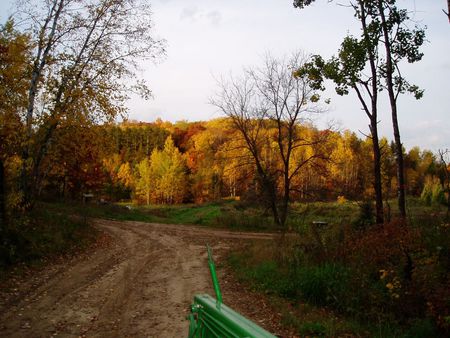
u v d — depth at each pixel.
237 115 33.59
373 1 18.03
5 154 14.66
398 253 11.90
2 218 14.16
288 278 12.03
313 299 10.84
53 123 18.48
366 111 18.36
